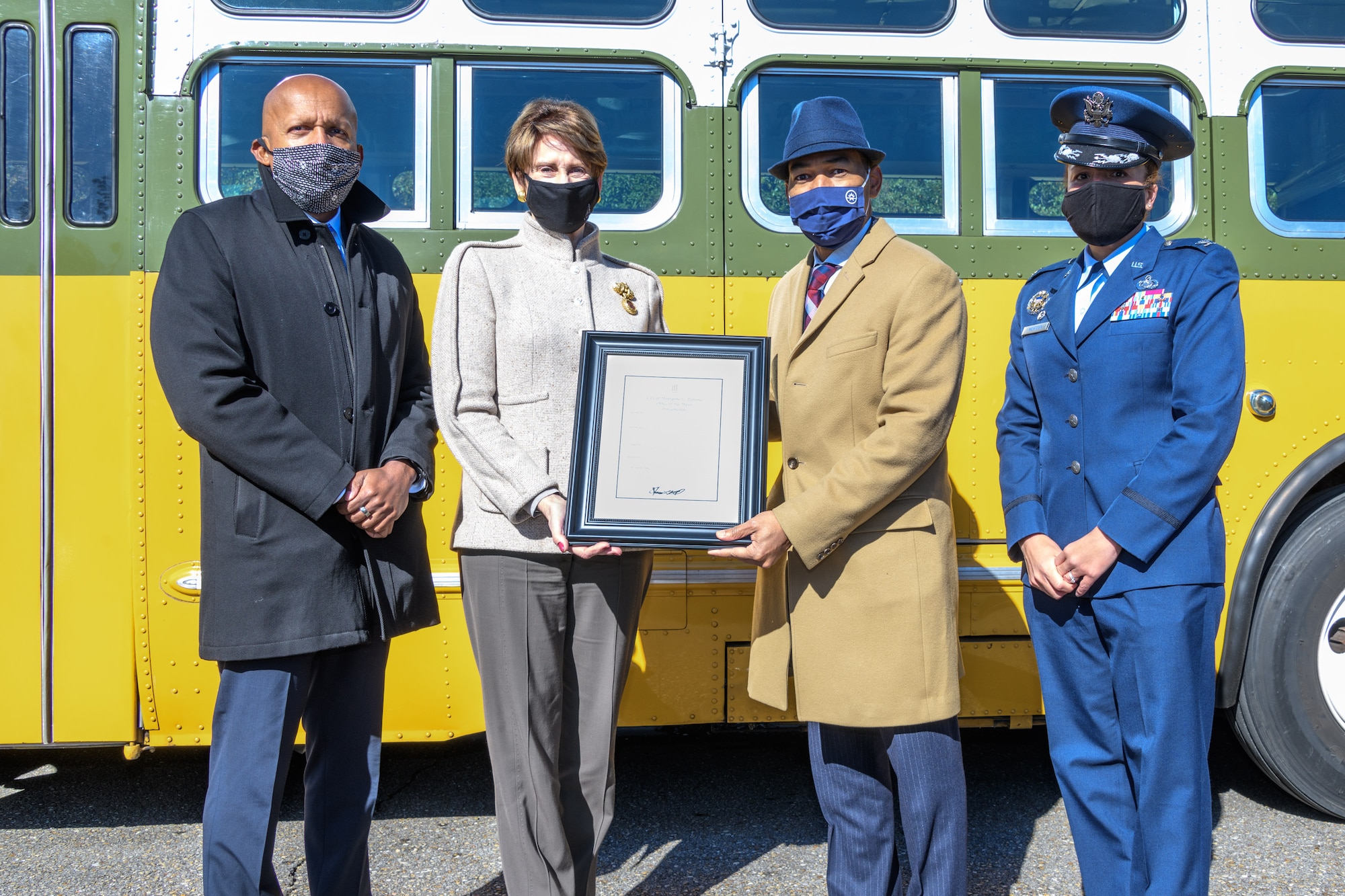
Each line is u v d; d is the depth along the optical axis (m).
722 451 2.05
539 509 2.01
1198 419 1.96
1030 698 3.01
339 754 2.13
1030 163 3.02
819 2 2.96
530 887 2.05
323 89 2.08
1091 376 2.12
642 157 2.93
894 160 2.99
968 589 2.97
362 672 2.13
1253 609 2.98
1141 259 2.12
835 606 2.06
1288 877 2.65
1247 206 3.04
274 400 1.95
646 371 2.06
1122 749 2.18
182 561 2.75
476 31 2.87
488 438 2.03
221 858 1.94
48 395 2.72
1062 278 2.26
